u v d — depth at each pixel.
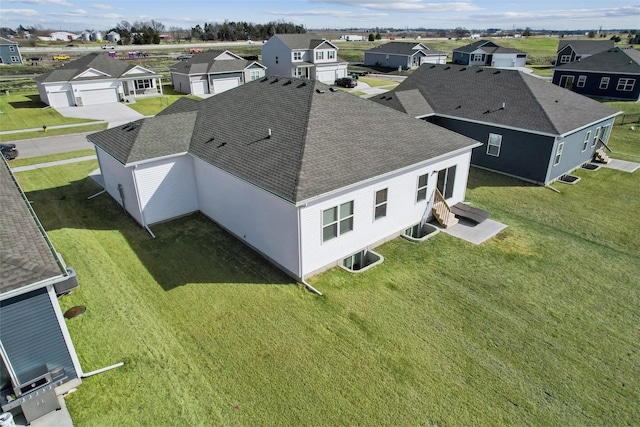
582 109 22.44
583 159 23.00
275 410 8.02
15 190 11.80
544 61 81.38
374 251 14.09
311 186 11.47
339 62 62.00
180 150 15.70
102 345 9.54
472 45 78.44
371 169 13.09
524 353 9.53
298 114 15.16
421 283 12.22
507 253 14.00
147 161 14.74
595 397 8.41
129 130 16.83
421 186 15.20
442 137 16.55
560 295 11.70
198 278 12.30
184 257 13.51
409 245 14.52
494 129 21.80
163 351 9.44
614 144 27.62
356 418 7.87
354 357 9.32
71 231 15.00
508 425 7.78
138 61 74.81
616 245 14.59
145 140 15.63
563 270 12.98
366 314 10.78
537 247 14.41
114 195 17.91
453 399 8.30
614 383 8.76
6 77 58.56
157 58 80.62
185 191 16.30
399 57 71.88
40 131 31.27
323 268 12.73
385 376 8.82
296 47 59.06
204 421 7.78
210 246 14.25
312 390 8.47
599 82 42.25
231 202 14.33
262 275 12.51
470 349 9.61
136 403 8.13
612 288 12.05
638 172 22.22
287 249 12.18
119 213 16.86
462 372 8.96
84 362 9.05
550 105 21.56
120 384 8.55
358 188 12.66
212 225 15.88
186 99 20.94
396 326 10.34
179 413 7.93
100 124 34.00
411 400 8.26
